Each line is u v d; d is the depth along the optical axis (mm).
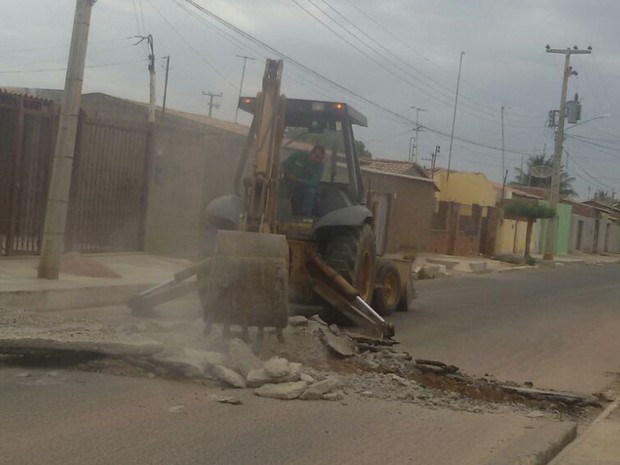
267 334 9531
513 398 8961
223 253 8875
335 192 12750
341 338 10016
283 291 8867
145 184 17516
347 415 7434
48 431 6145
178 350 8430
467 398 8672
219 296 8812
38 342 7867
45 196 15133
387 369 9320
